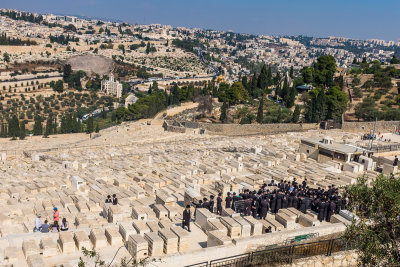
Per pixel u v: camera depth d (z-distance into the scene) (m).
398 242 18.23
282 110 106.31
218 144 68.75
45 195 32.72
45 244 19.59
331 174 41.91
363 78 129.00
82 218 25.80
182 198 32.50
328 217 26.75
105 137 92.38
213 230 22.30
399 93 111.69
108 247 20.69
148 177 41.28
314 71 132.12
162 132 95.00
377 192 19.16
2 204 31.27
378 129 82.50
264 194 27.98
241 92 122.50
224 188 34.12
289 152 55.47
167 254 19.19
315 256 20.39
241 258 19.38
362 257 18.20
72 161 53.16
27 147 87.19
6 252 19.02
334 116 93.19
